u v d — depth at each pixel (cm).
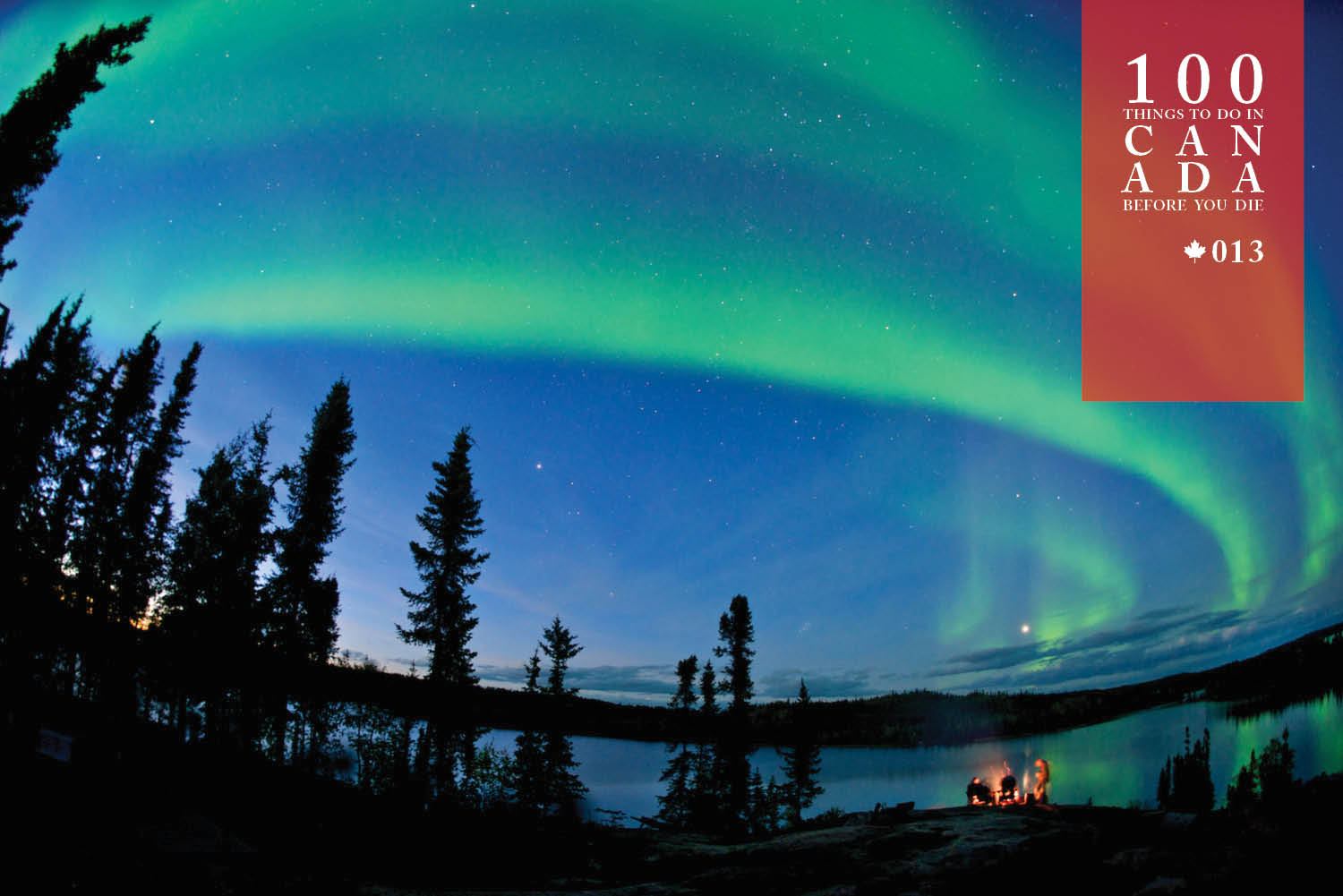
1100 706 11031
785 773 5047
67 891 1066
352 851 1598
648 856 1589
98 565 3234
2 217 1641
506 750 3036
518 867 1544
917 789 8888
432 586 3272
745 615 5069
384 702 3006
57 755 1766
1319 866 902
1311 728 5078
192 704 2592
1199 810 1406
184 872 1232
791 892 1215
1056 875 1156
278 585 2973
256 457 3278
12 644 2472
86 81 1714
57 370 3095
